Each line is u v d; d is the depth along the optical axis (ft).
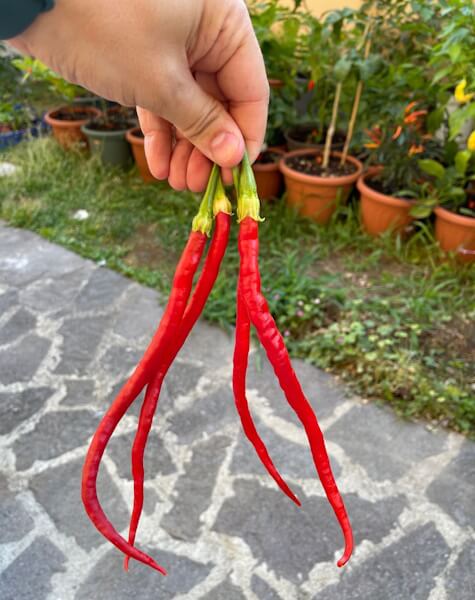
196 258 2.43
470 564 5.15
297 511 5.67
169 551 5.35
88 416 6.80
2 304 8.71
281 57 10.92
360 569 5.16
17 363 7.59
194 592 5.03
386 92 9.43
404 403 6.74
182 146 3.22
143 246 10.28
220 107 2.43
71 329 8.20
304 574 5.14
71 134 13.82
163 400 6.96
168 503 5.77
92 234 10.55
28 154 13.41
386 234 9.57
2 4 1.70
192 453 6.30
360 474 6.00
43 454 6.31
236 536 5.46
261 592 5.01
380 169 10.19
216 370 7.39
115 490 5.91
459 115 7.88
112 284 9.17
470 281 8.79
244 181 2.40
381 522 5.53
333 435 6.43
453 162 9.53
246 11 2.41
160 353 2.44
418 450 6.24
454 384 6.89
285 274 8.61
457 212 9.14
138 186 12.47
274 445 6.36
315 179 9.86
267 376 7.29
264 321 2.34
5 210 11.25
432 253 9.50
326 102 11.63
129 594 5.02
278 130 12.39
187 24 2.13
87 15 1.92
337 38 9.87
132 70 2.15
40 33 1.91
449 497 5.74
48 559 5.28
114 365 7.55
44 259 9.85
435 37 9.02
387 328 7.57
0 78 14.05
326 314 8.05
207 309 8.21
